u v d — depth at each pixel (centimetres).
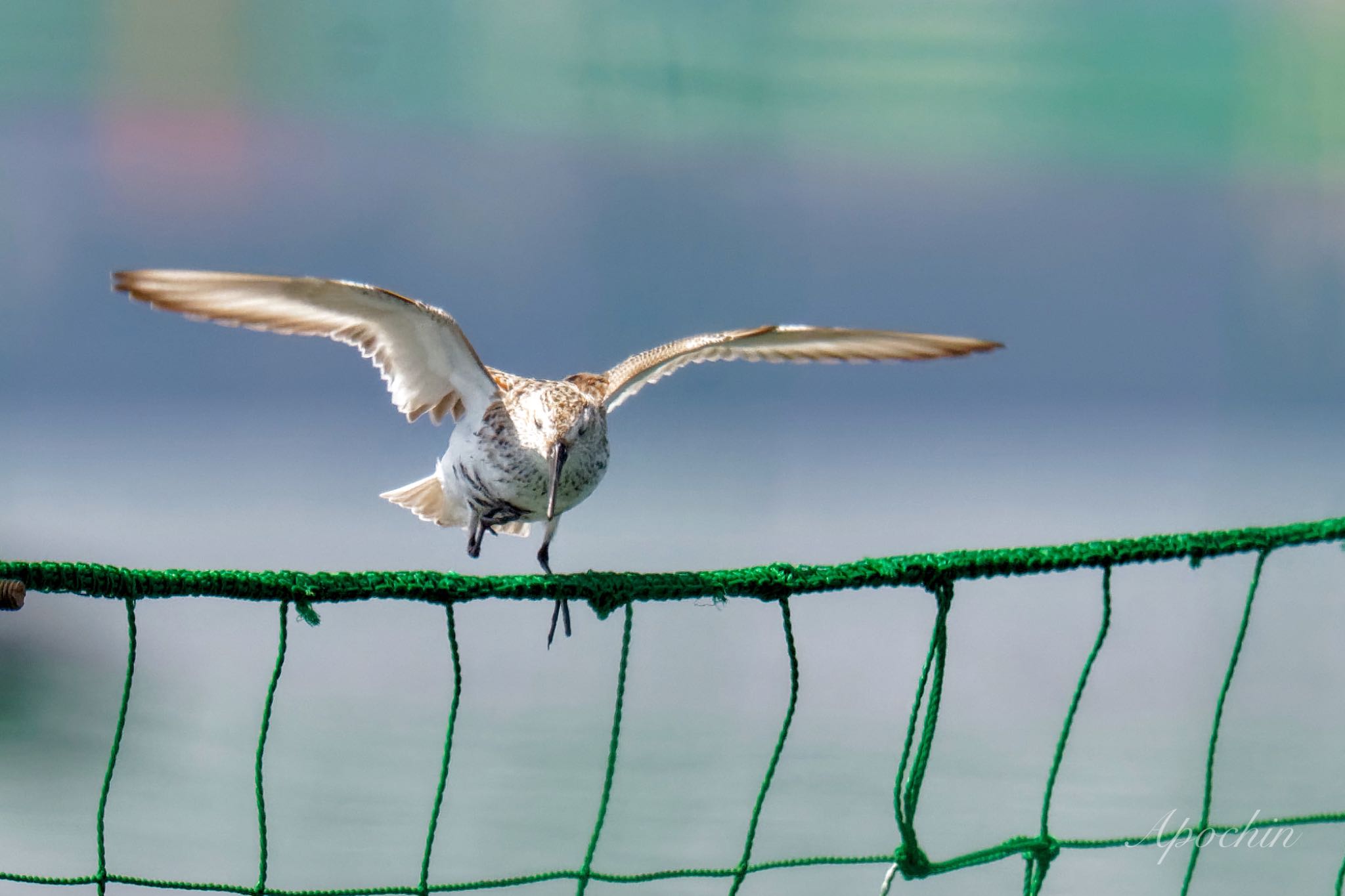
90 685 1675
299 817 1333
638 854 1274
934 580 702
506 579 651
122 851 1259
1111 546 720
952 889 1223
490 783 1406
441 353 872
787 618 686
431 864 1245
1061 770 1468
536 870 1240
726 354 1004
